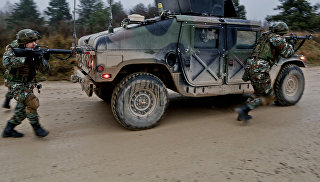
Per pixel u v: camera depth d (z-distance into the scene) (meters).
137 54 3.83
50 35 10.22
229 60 4.54
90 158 3.08
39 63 3.54
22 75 3.42
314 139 3.62
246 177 2.66
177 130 4.02
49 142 3.53
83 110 5.06
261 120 4.46
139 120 3.91
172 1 4.92
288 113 4.81
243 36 4.68
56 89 6.88
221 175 2.70
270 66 4.17
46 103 5.52
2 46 9.06
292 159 3.04
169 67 4.09
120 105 3.77
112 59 3.69
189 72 4.24
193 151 3.27
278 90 5.06
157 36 3.96
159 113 4.04
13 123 3.61
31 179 2.62
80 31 10.78
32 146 3.39
